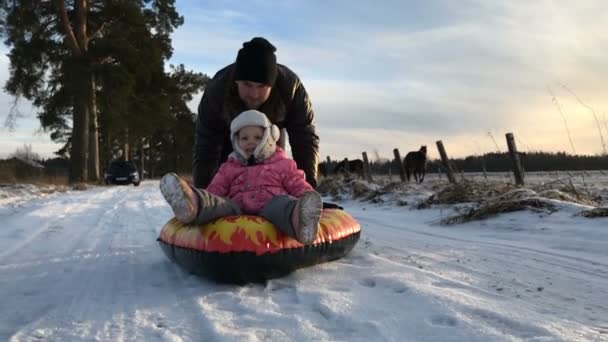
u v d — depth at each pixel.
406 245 5.22
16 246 5.55
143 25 27.89
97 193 17.05
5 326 2.89
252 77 4.47
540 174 11.12
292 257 3.61
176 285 3.70
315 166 5.18
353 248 4.77
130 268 4.32
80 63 24.83
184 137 43.41
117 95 26.05
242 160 4.28
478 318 2.78
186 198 3.45
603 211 5.56
